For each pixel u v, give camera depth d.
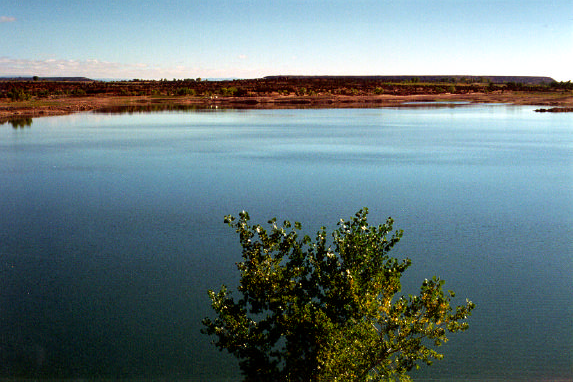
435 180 40.28
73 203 33.47
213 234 26.86
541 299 19.34
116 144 61.50
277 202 33.31
